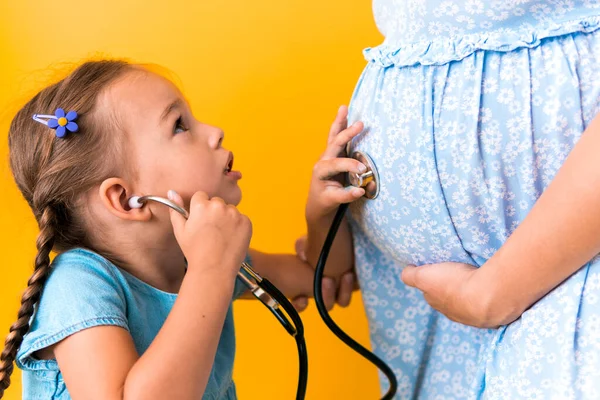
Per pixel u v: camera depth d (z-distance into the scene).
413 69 0.85
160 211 0.99
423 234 0.89
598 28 0.75
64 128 0.95
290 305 0.99
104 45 1.30
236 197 1.05
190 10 1.29
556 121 0.75
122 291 0.95
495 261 0.78
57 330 0.86
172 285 1.08
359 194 0.94
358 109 0.97
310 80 1.32
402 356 1.10
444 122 0.82
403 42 0.88
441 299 0.87
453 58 0.81
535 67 0.76
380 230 0.96
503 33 0.78
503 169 0.80
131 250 1.01
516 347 0.78
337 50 1.30
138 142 0.97
